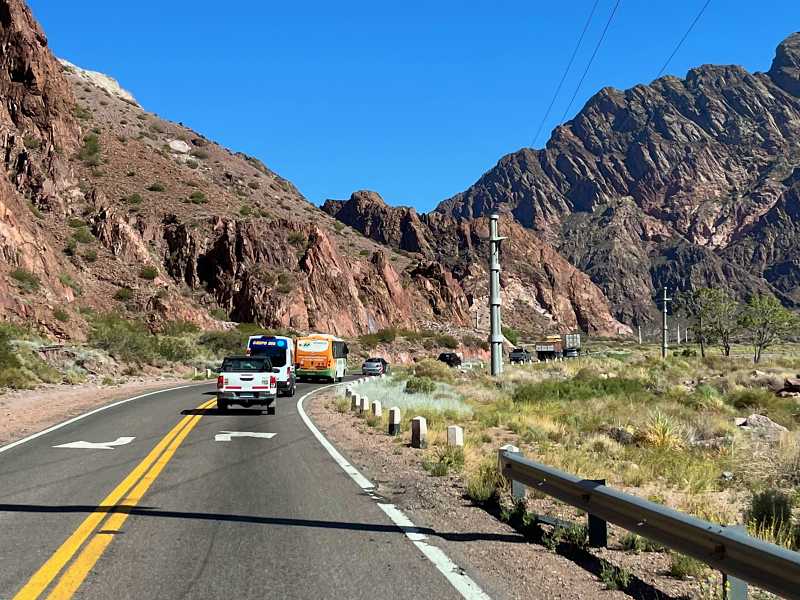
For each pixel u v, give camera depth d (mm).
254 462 13172
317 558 6980
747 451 15578
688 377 44812
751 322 68562
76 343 45188
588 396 30062
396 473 12438
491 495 9938
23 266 52406
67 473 11672
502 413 22797
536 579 6516
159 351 53625
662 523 6199
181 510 9016
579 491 7738
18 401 25547
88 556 6898
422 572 6594
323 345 47062
